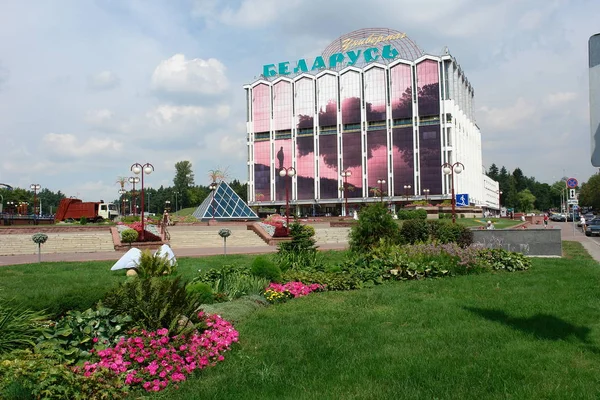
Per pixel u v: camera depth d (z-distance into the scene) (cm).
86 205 6875
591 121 530
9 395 458
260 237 3634
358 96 10431
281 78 11194
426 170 9756
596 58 532
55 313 671
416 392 501
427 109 9775
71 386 489
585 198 10362
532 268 1581
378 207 1869
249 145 11469
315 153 10812
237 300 1026
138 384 556
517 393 493
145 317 670
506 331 743
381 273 1374
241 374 583
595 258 2056
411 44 10131
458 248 1577
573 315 844
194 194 13438
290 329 803
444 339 711
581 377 541
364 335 749
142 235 3025
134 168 2998
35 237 2147
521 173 19375
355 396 497
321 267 1492
